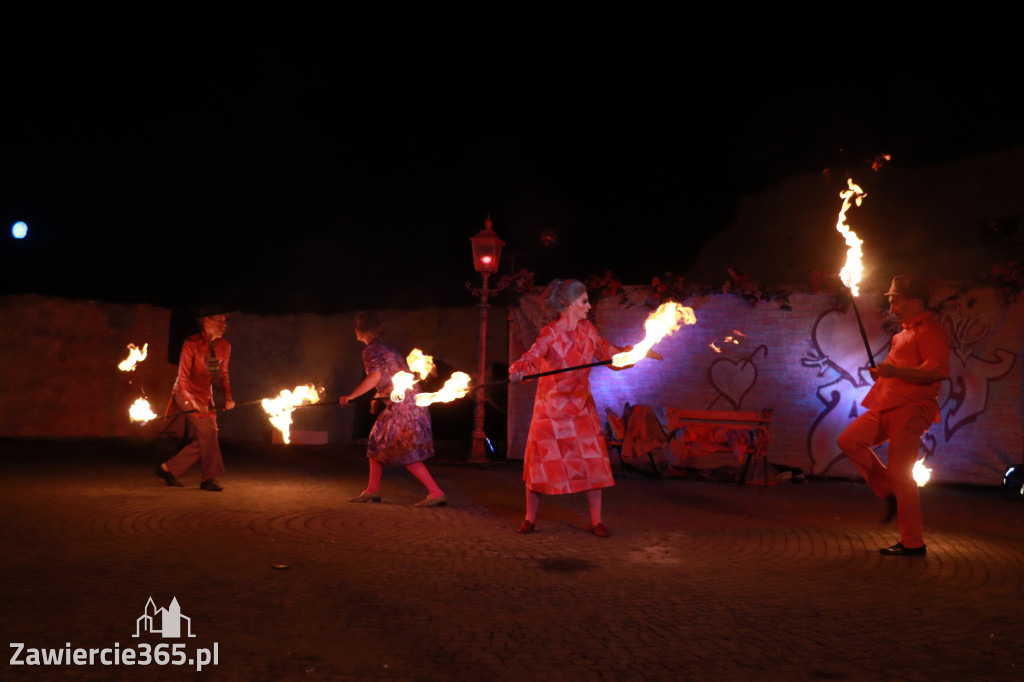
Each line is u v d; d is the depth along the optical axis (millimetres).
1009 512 8750
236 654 3859
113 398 14109
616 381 11883
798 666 3879
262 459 11672
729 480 10875
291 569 5473
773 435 11344
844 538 6988
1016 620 4664
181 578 5148
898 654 4066
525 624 4434
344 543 6348
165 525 6766
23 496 7949
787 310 11359
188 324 14477
